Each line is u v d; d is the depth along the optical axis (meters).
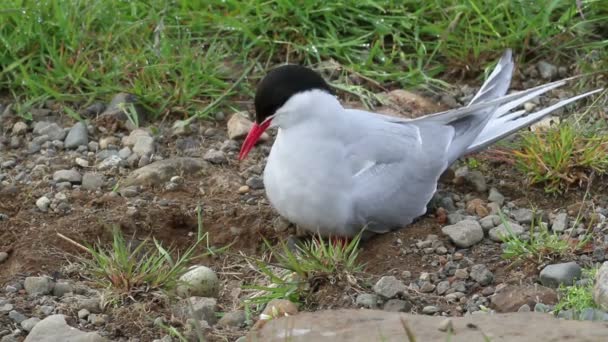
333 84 12.61
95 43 12.84
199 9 13.18
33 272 9.79
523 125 10.98
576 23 12.98
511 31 12.91
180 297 9.34
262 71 12.77
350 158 10.03
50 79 12.45
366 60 12.87
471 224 10.12
